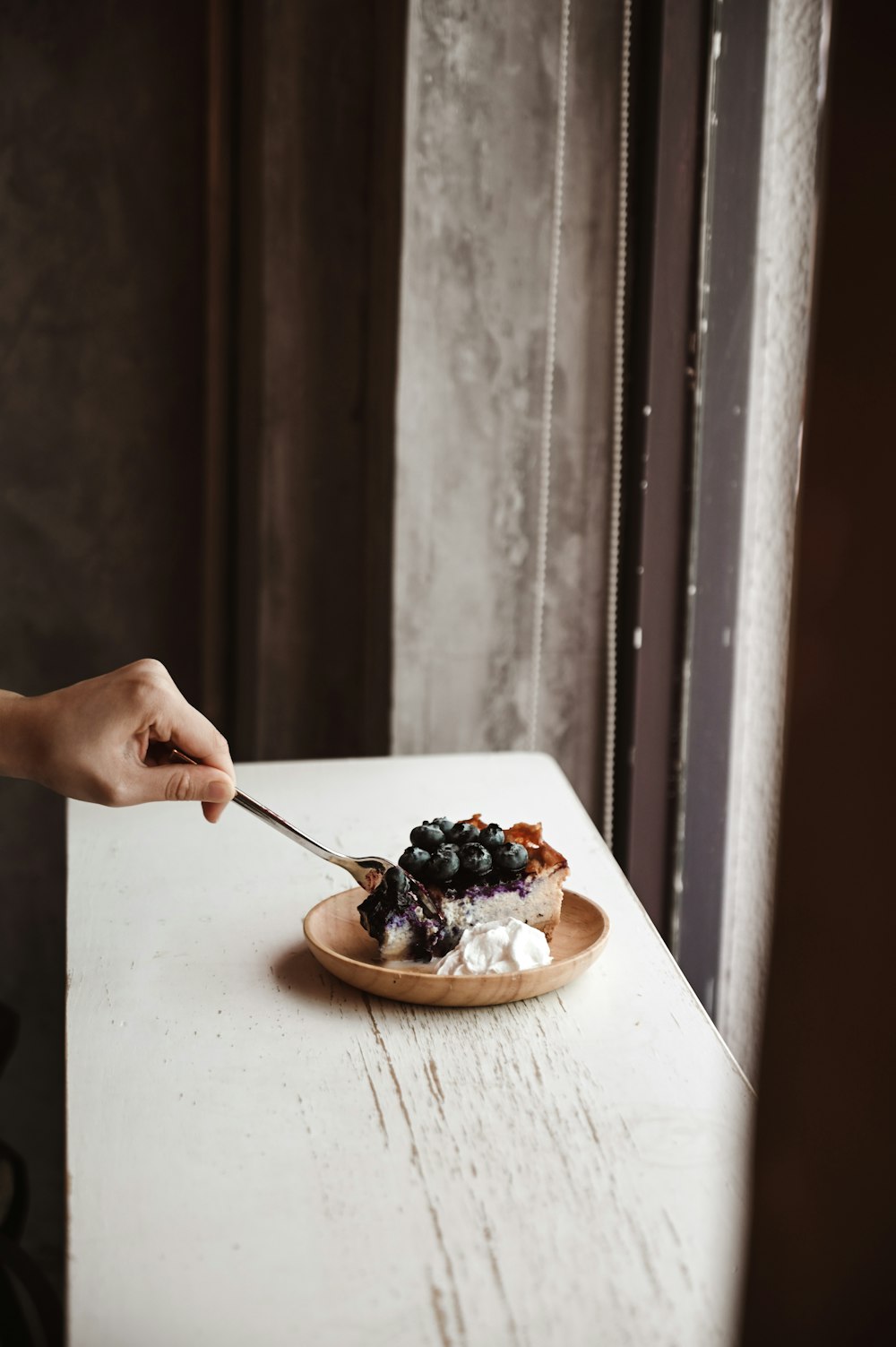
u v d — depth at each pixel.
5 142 1.58
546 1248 0.76
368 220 1.49
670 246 1.40
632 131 1.41
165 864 1.10
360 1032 0.90
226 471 1.67
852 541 0.46
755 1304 0.53
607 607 1.51
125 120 1.59
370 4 1.44
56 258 1.62
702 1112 0.84
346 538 1.55
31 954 1.78
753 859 1.44
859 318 0.46
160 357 1.66
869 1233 0.49
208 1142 0.82
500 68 1.37
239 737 1.69
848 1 0.46
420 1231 0.77
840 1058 0.49
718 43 1.35
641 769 1.48
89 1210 0.77
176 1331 0.72
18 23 1.56
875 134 0.45
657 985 0.95
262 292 1.49
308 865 1.11
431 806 1.23
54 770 1.01
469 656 1.49
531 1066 0.88
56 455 1.67
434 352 1.41
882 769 0.46
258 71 1.46
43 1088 1.80
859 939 0.48
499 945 0.94
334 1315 0.73
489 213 1.40
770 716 1.41
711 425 1.41
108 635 1.74
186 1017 0.91
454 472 1.44
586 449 1.47
